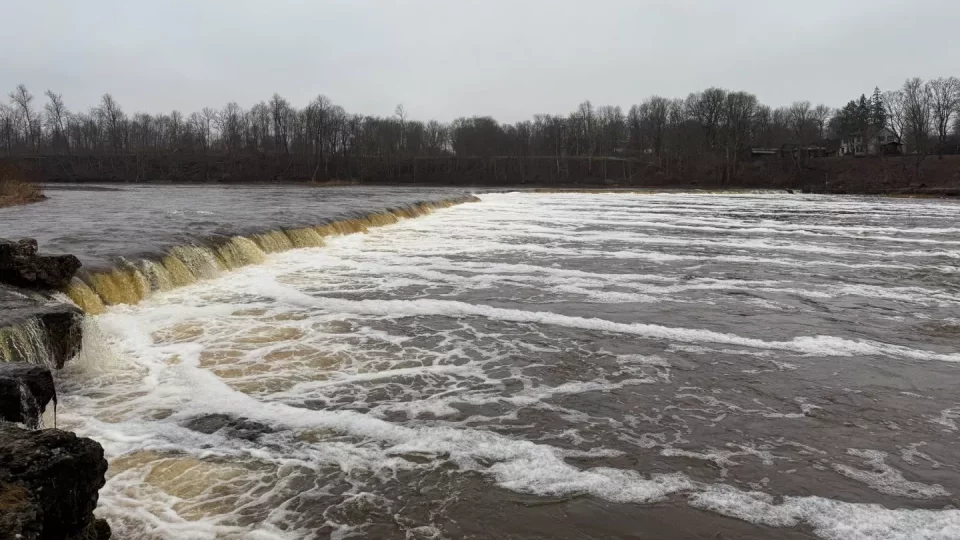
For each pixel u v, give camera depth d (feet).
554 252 83.41
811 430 29.63
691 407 32.07
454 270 68.33
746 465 26.16
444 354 39.70
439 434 28.30
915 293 59.67
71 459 16.62
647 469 25.62
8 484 14.84
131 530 20.35
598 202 204.64
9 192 144.36
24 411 22.13
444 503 22.72
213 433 27.55
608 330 45.73
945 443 28.53
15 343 30.76
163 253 56.90
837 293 59.36
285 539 20.33
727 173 314.14
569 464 25.88
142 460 24.85
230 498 22.47
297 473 24.41
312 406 30.94
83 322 35.91
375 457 25.96
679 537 21.12
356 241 91.20
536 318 48.55
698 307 53.01
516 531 21.21
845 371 37.60
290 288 57.11
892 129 352.08
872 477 25.43
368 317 47.93
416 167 351.25
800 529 21.76
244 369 35.94
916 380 36.32
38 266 41.16
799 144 332.60
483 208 170.71
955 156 307.37
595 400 32.76
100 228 75.31
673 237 102.58
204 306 49.67
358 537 20.61
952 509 23.17
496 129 406.62
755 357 40.04
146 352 38.24
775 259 79.77
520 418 30.32
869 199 228.02
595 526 21.61
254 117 400.88
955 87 326.85
